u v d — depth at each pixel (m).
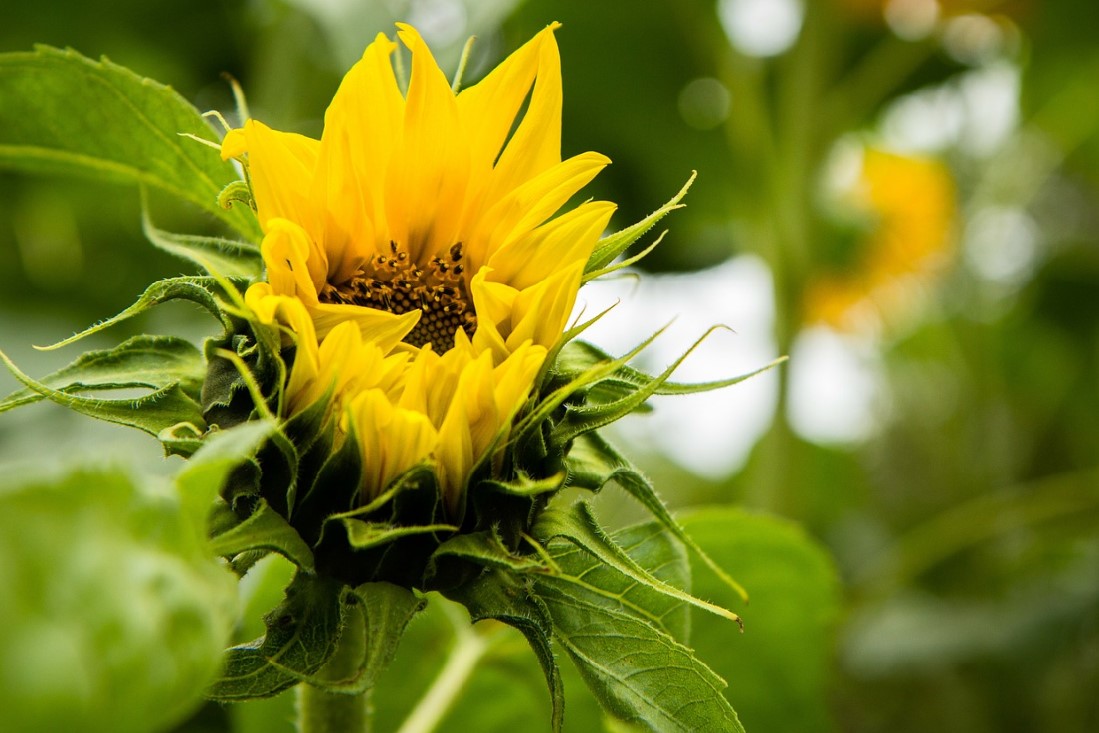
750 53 1.02
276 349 0.49
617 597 0.50
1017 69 1.12
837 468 1.18
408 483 0.49
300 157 0.52
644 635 0.49
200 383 0.50
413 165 0.52
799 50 1.00
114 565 0.42
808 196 0.99
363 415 0.49
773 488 0.92
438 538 0.49
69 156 0.56
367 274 0.53
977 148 1.21
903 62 1.03
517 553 0.49
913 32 1.02
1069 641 0.94
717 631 0.66
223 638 0.43
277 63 0.90
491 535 0.49
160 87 0.55
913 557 0.95
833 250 1.11
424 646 0.65
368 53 0.51
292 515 0.49
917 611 0.97
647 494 0.51
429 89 0.52
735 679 0.67
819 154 1.00
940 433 1.22
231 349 0.50
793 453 0.93
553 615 0.50
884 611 0.97
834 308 1.13
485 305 0.51
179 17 0.90
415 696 0.65
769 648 0.67
